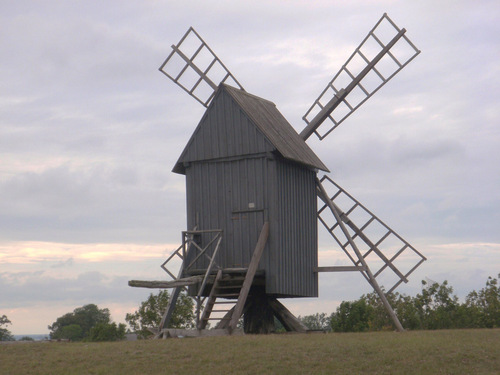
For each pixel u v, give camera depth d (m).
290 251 30.80
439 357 21.28
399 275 34.16
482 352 21.91
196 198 31.22
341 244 34.69
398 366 20.31
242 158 30.42
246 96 32.94
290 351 21.81
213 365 20.31
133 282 25.55
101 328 51.00
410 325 48.72
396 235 34.62
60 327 92.81
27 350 22.84
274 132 31.44
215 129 30.98
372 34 36.62
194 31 35.22
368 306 50.53
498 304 50.41
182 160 31.58
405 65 35.94
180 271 30.14
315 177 34.31
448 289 49.59
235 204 30.39
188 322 46.50
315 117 36.66
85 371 19.88
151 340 24.72
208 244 29.48
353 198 35.41
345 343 23.03
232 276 30.19
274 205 29.73
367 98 36.59
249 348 22.27
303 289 31.81
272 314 32.78
